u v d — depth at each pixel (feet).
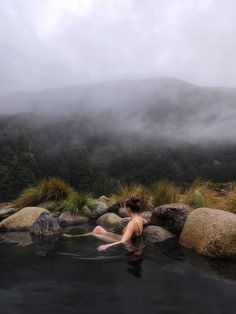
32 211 24.07
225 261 14.94
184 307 10.21
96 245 17.52
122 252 16.16
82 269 13.52
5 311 9.98
